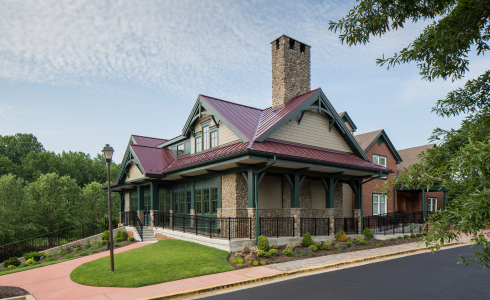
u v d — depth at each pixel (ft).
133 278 33.42
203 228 56.49
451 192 12.51
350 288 29.76
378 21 17.10
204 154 58.49
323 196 61.77
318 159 49.75
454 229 11.47
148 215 73.46
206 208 57.67
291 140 55.11
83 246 61.11
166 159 72.28
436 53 15.46
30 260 54.65
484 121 13.37
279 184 55.57
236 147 48.49
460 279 32.96
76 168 206.90
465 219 10.87
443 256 47.11
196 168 53.21
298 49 64.13
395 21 17.47
